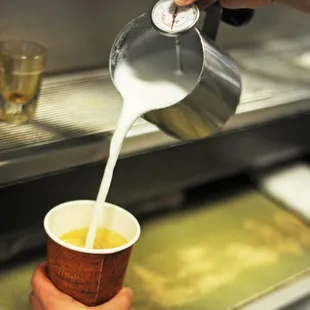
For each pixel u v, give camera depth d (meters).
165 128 0.86
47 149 0.91
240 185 1.26
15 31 1.07
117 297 0.77
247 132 1.15
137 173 1.03
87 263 0.72
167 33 0.79
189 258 1.06
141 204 1.14
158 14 0.80
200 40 0.81
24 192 0.91
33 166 0.89
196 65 0.84
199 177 1.12
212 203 1.21
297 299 1.00
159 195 1.15
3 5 1.04
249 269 1.05
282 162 1.31
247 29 1.37
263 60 1.35
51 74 1.13
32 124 0.96
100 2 1.14
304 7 0.95
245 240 1.12
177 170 1.08
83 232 0.77
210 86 0.82
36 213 0.93
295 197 1.23
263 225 1.16
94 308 0.75
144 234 1.10
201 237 1.11
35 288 0.76
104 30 1.17
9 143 0.91
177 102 0.81
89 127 0.98
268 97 1.16
